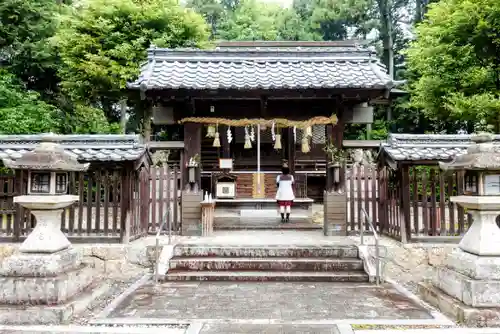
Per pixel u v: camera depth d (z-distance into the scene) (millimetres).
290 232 9484
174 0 16344
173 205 9016
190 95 8555
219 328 4504
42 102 15211
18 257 5160
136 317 4930
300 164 16922
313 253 7395
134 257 7469
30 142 8242
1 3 14719
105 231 7871
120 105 19016
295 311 5168
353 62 9828
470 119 13789
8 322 4723
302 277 6688
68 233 7902
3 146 8008
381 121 22953
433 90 14820
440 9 14820
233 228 9867
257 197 15195
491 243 4992
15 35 15414
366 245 7434
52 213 5527
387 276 7133
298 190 14664
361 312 5125
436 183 8047
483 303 4699
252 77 8984
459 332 4277
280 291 6098
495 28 12422
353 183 9000
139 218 8484
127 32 15266
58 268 5219
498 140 8438
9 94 14305
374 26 26359
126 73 14766
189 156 9133
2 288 4953
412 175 8000
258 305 5414
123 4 15117
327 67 9562
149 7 15250
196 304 5461
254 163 17312
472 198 5141
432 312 5125
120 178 7812
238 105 9477
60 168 5438
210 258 7273
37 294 4941
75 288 5441
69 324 4723
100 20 14844
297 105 9500
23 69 16734
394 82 8305
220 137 16859
